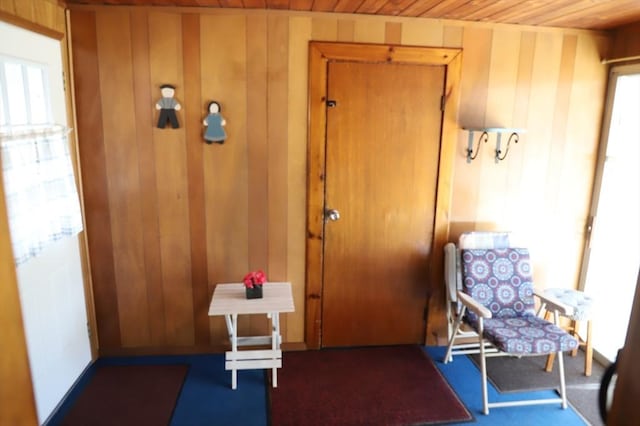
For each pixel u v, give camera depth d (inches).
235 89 107.2
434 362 118.6
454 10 101.0
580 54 116.3
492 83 114.7
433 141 115.7
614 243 117.9
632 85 112.3
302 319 121.7
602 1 90.0
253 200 113.3
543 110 118.1
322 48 106.6
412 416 97.5
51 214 90.1
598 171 122.2
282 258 117.3
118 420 94.1
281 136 110.6
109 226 111.3
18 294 55.7
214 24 103.7
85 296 110.6
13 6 80.0
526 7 96.3
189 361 116.9
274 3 98.8
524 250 116.0
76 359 105.8
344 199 115.6
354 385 107.7
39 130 86.4
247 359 105.8
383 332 125.6
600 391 30.5
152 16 102.1
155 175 109.7
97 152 107.3
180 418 95.1
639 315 22.8
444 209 119.5
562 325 126.7
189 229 113.3
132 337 118.0
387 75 110.6
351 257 119.2
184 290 116.5
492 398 104.3
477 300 112.3
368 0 94.9
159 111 106.5
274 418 95.7
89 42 102.1
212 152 109.7
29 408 57.9
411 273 122.6
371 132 113.0
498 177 120.3
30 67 85.8
